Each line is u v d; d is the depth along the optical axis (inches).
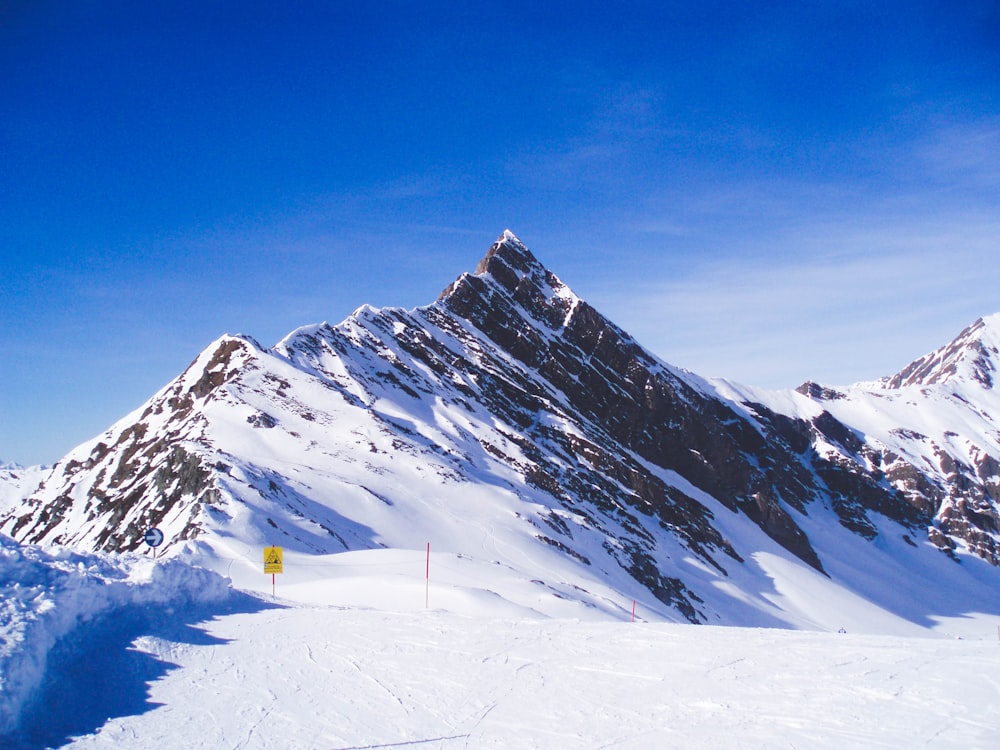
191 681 593.3
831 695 539.5
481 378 5620.1
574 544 3368.6
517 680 603.2
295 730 498.9
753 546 5497.1
